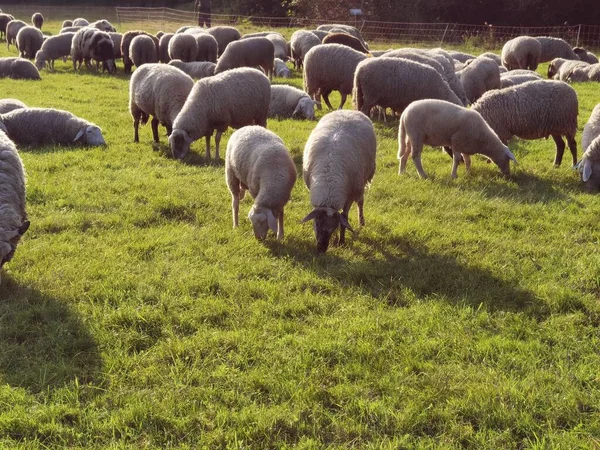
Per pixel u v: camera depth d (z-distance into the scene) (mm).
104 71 18719
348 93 12602
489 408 6684
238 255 8484
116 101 13828
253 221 8570
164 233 8805
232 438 6316
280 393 6988
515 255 8523
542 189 9828
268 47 16000
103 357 7375
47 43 19438
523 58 18844
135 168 10273
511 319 7742
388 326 7652
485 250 8617
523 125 10367
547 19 33938
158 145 11156
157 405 6738
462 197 9578
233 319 7723
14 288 7961
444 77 12719
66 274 8125
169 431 6395
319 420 6590
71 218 8969
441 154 10922
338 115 8883
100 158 10609
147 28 33906
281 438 6383
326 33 21328
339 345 7445
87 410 6699
